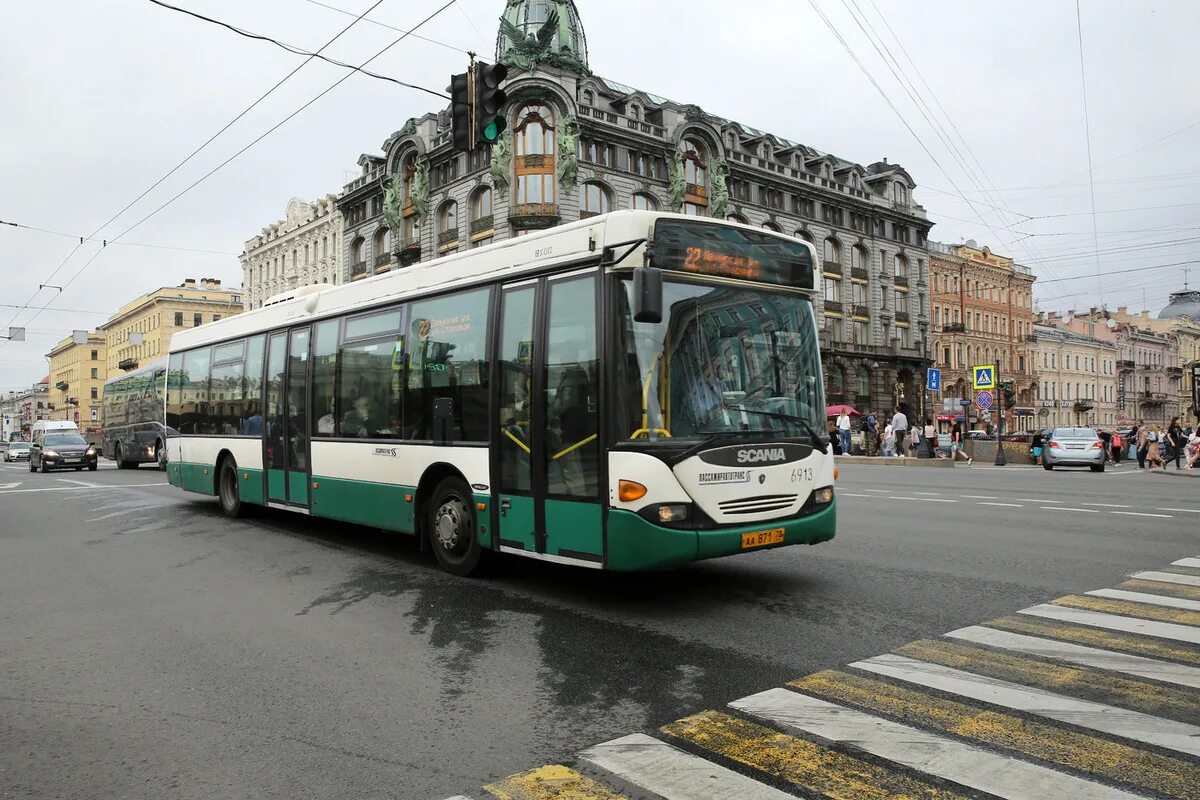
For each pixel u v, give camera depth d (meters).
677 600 7.01
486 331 7.74
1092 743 3.90
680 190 52.09
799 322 7.44
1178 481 20.67
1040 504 14.20
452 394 8.14
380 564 9.00
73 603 7.39
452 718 4.41
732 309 6.95
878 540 10.01
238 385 12.65
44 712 4.61
